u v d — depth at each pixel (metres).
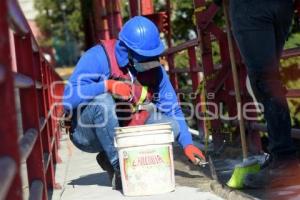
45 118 5.79
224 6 5.12
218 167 5.95
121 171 5.02
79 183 6.02
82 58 5.35
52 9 47.53
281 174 4.60
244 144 4.93
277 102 4.59
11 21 3.18
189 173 5.78
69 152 8.72
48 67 8.52
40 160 4.45
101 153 5.58
